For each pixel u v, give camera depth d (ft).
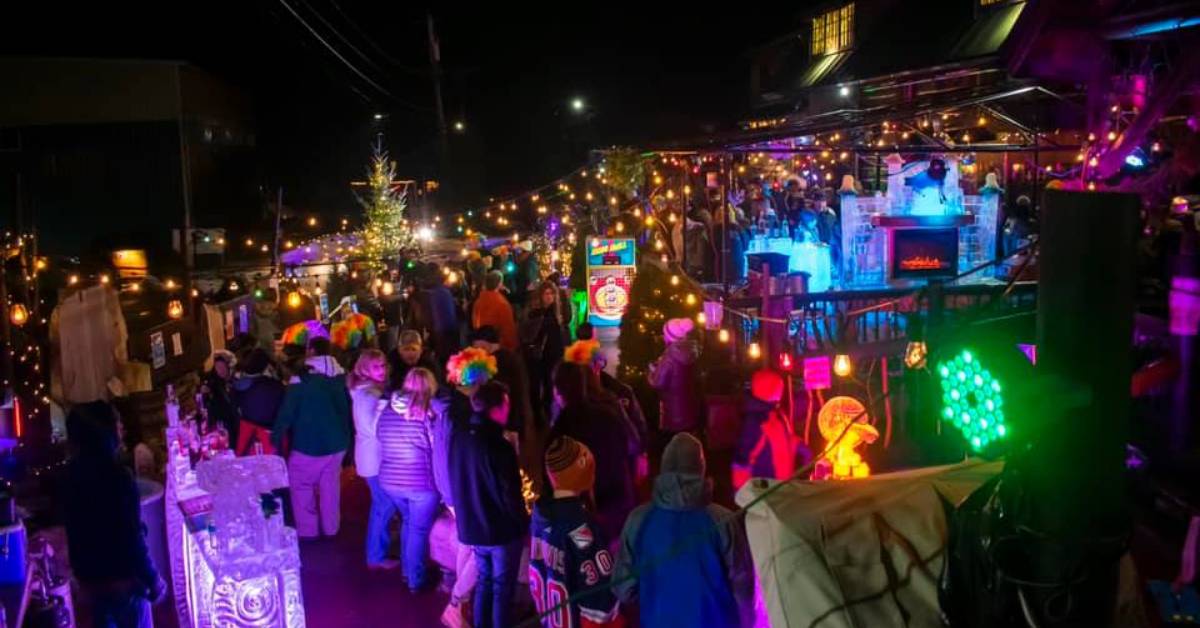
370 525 25.08
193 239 112.98
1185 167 31.01
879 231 48.49
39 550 18.02
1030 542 8.45
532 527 17.25
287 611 18.42
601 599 16.35
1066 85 39.86
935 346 9.36
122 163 114.42
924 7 85.40
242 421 27.27
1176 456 22.12
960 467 14.01
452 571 23.15
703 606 14.74
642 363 36.06
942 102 41.70
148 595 18.33
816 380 25.50
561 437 17.15
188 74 118.21
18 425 28.60
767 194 56.75
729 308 35.88
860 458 22.44
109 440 17.83
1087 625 8.38
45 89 111.96
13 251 38.50
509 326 38.99
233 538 18.24
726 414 29.50
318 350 27.40
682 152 39.50
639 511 15.52
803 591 12.26
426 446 22.58
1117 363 8.24
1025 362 8.34
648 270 36.88
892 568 12.39
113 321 30.01
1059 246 8.25
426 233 83.20
